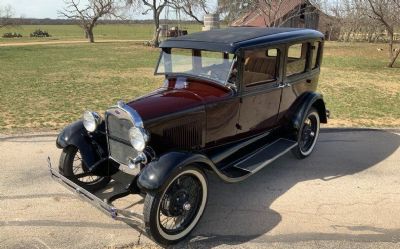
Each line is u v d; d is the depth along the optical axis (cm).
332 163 605
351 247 392
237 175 460
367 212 460
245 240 404
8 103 994
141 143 389
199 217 416
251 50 473
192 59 493
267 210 464
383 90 1239
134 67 1873
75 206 464
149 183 363
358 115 895
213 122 464
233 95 471
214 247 392
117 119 428
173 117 421
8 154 621
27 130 747
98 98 1088
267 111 539
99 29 7656
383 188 522
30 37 5272
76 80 1430
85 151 454
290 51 543
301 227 427
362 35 3975
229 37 492
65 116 862
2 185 512
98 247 388
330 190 515
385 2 1783
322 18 3584
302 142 611
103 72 1673
